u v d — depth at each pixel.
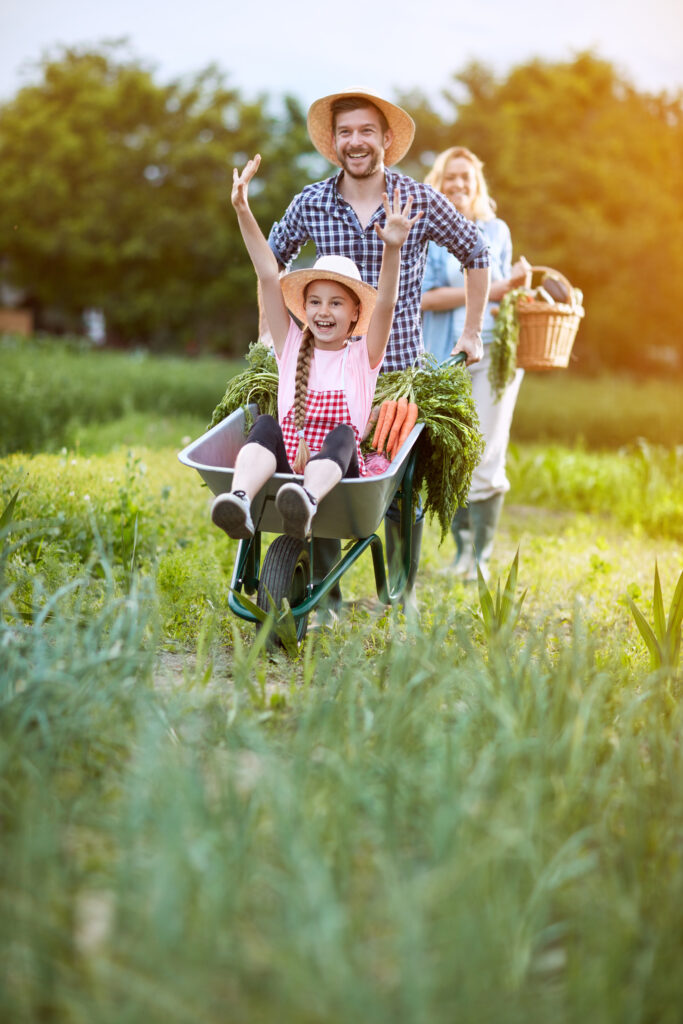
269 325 5.89
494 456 8.28
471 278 6.53
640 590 7.39
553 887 2.94
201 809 3.13
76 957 2.69
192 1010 2.52
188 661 5.23
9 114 45.91
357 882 3.04
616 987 2.65
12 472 7.86
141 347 48.09
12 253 46.22
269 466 5.23
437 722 3.93
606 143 42.88
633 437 20.14
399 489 6.07
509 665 4.41
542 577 7.94
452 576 7.65
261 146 44.03
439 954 2.69
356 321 5.83
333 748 3.73
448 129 47.19
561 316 8.02
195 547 7.14
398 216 5.36
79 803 3.31
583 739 3.77
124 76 45.22
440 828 3.04
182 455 5.20
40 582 4.86
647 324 43.25
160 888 2.69
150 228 43.28
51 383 15.61
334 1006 2.49
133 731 3.91
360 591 7.38
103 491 7.96
